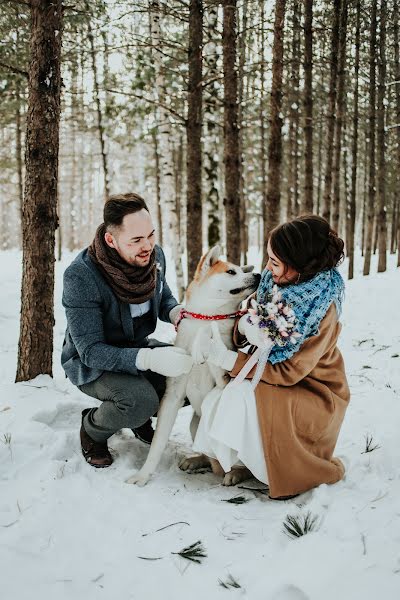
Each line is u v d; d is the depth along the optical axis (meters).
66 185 31.97
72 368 2.80
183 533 2.10
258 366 2.42
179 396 2.63
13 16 6.77
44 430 2.86
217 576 1.83
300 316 2.40
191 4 6.96
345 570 1.80
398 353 5.88
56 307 8.70
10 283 10.77
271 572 1.83
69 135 25.50
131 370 2.52
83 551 1.96
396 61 11.70
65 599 1.71
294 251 2.40
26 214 3.71
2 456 2.57
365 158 17.33
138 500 2.36
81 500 2.31
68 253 20.06
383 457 2.85
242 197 15.93
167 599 1.73
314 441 2.53
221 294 2.63
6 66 4.26
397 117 12.30
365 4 10.96
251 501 2.43
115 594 1.75
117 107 9.16
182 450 3.09
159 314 3.19
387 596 1.68
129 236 2.52
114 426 2.63
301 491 2.46
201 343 2.41
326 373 2.60
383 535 2.01
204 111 9.51
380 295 9.49
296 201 14.12
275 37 7.02
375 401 4.07
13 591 1.71
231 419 2.42
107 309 2.68
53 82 3.63
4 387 3.60
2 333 7.11
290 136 13.67
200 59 7.14
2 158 13.27
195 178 7.57
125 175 26.55
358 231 27.14
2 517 2.12
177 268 10.54
